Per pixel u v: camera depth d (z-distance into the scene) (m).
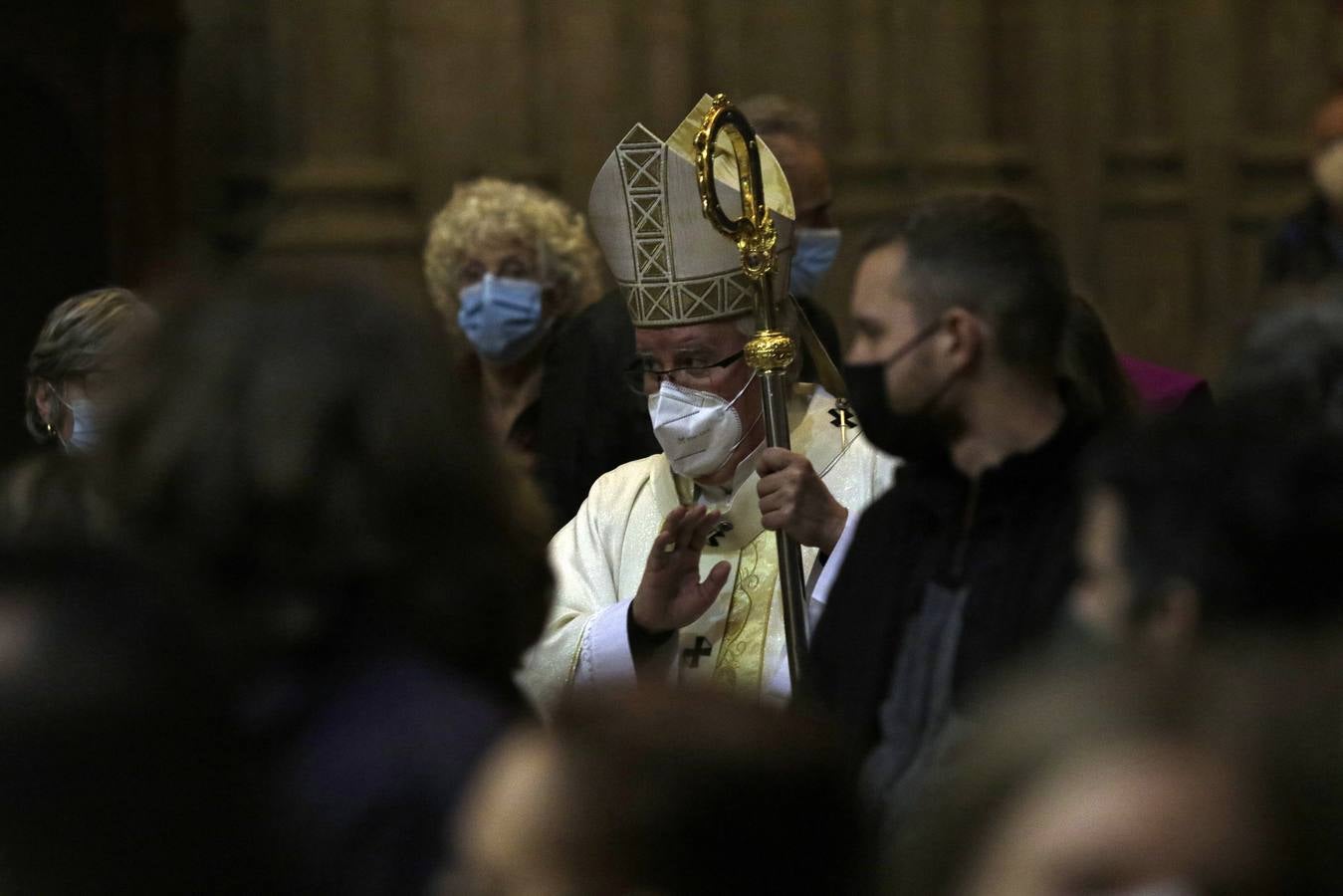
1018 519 8.16
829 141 32.16
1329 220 19.59
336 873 5.75
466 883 4.55
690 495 11.98
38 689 4.34
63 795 4.32
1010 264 8.14
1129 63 34.94
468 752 5.91
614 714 4.54
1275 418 6.16
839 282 31.02
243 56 27.80
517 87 29.00
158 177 26.47
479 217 16.86
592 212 11.61
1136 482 6.01
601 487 12.40
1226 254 35.69
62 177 26.25
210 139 27.78
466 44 28.62
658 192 11.31
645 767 4.41
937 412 8.24
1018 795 3.99
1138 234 35.00
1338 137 19.56
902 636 8.35
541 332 16.89
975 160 33.12
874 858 4.73
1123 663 4.19
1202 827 3.78
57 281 26.22
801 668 9.91
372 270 6.80
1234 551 5.80
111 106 26.22
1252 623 5.61
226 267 6.56
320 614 6.12
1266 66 36.03
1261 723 3.95
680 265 11.34
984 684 7.70
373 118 28.14
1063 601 7.79
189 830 4.47
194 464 6.09
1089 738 3.95
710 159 10.82
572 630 11.23
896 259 8.27
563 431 15.14
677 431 11.43
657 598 10.92
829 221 16.33
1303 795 3.86
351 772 5.86
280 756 5.94
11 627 4.43
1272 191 35.81
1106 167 34.78
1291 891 3.79
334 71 27.88
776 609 11.48
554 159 29.23
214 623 5.50
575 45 29.22
